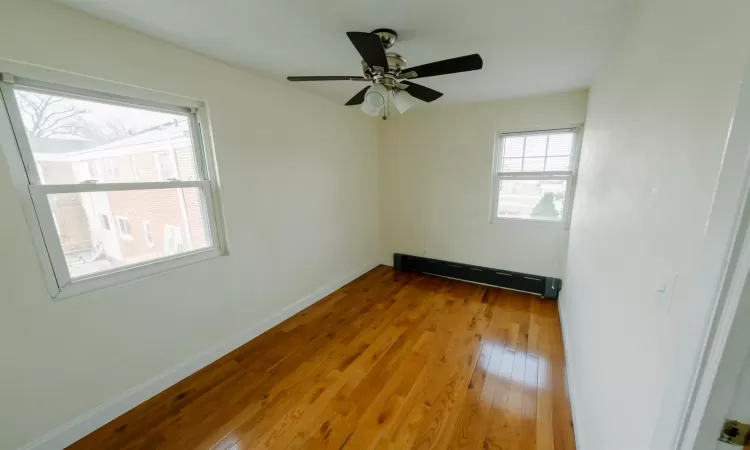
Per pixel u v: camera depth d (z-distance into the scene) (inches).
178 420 65.0
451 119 132.8
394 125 148.2
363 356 86.7
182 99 73.8
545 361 83.3
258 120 92.2
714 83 22.3
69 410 59.1
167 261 74.2
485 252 136.3
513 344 91.6
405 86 73.7
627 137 46.8
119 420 65.0
